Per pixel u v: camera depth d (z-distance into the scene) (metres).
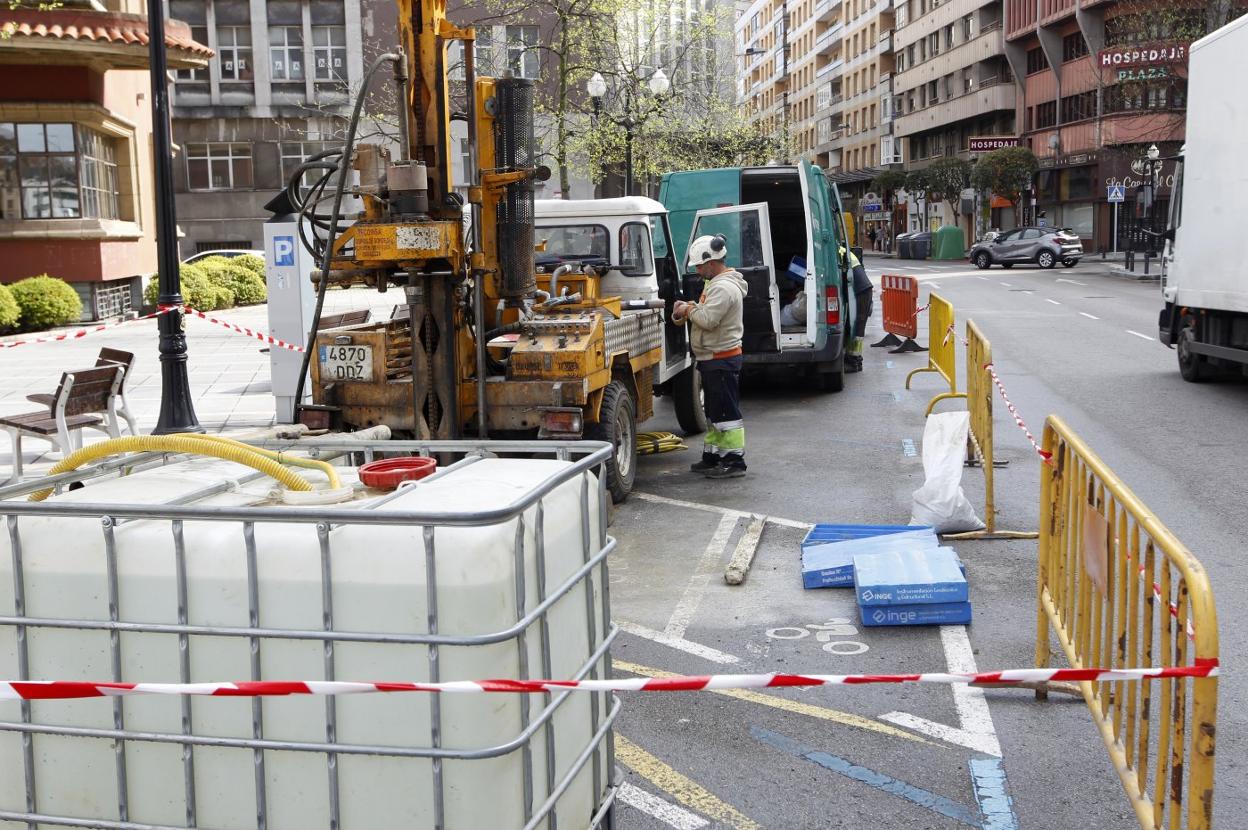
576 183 41.78
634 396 9.91
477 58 31.95
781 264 16.45
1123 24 45.66
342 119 45.28
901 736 4.68
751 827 3.95
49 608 2.66
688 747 4.63
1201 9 41.62
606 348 8.79
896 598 6.03
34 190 26.20
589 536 3.09
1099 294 33.91
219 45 45.16
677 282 12.27
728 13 42.66
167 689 2.43
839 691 5.18
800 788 4.23
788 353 14.54
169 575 2.59
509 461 3.22
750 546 7.56
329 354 8.43
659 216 11.95
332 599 2.52
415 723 2.51
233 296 33.03
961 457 7.96
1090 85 57.09
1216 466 9.88
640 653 5.79
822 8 106.19
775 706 5.03
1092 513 4.16
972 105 71.62
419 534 2.48
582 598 3.05
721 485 9.74
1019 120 67.06
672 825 3.98
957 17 73.38
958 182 68.12
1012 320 25.41
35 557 2.66
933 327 13.88
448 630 2.47
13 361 19.95
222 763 2.62
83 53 24.39
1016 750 4.51
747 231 13.77
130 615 2.62
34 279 25.06
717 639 5.97
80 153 26.41
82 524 2.64
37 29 23.44
